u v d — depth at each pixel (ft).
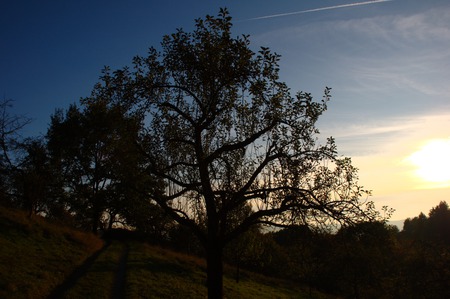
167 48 54.49
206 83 54.03
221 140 57.21
